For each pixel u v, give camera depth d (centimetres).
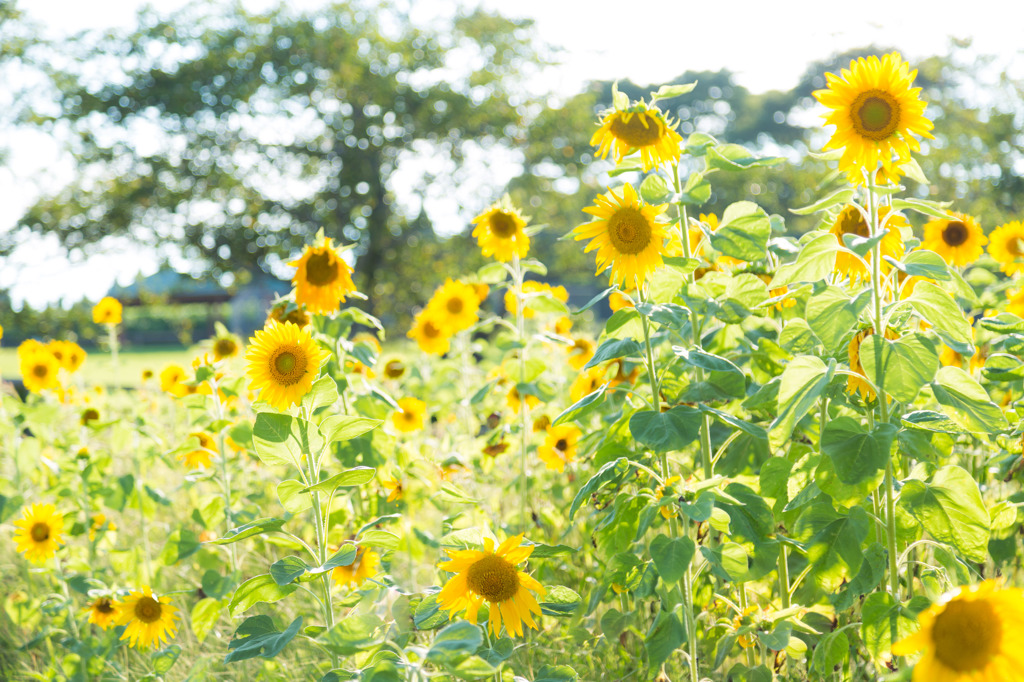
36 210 1753
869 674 249
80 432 454
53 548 353
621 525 248
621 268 241
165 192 1791
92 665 325
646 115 233
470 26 1934
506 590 205
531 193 1964
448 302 489
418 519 398
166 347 3067
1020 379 260
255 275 1958
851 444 197
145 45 1803
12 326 1505
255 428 208
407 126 1905
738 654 282
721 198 2219
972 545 200
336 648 186
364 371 417
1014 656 140
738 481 250
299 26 1830
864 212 211
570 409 247
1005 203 1967
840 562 218
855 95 201
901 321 222
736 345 296
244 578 379
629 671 286
